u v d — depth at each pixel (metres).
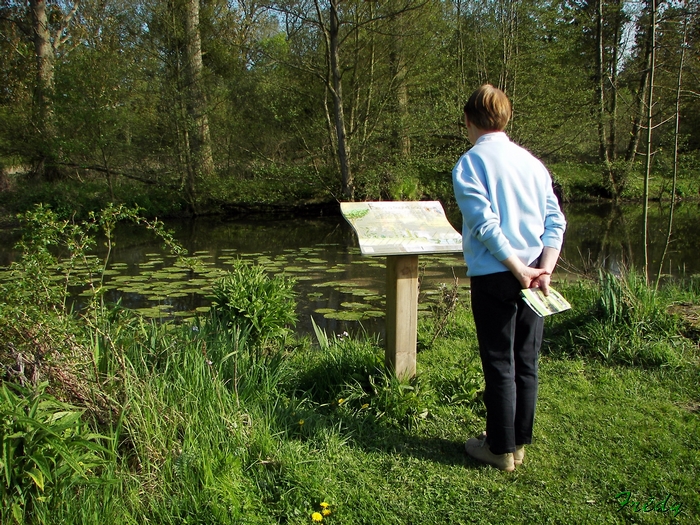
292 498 2.07
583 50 17.25
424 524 1.96
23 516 1.76
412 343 2.90
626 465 2.32
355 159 15.41
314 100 15.74
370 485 2.19
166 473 2.11
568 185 17.69
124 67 13.91
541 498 2.11
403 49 14.95
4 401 1.87
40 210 2.51
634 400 2.94
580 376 3.27
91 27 19.61
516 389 2.30
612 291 3.89
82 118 13.37
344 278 7.18
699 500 2.07
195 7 14.88
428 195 16.33
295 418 2.67
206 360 2.75
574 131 15.55
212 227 13.25
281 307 4.10
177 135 14.88
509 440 2.24
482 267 2.16
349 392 2.91
